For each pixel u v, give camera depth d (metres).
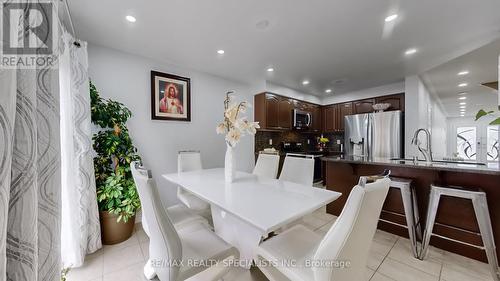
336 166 2.79
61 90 1.51
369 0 1.54
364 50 2.42
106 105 2.19
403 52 2.46
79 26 1.90
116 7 1.62
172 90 2.90
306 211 1.10
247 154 3.88
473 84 3.73
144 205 1.00
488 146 7.33
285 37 2.12
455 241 1.72
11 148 0.58
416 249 1.79
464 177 1.79
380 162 2.21
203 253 1.10
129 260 1.74
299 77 3.48
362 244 0.87
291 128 4.31
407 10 1.66
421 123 3.44
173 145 2.95
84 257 1.72
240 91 3.79
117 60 2.44
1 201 0.54
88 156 1.82
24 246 0.65
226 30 1.98
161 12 1.69
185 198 2.15
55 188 0.85
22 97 0.66
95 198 1.87
